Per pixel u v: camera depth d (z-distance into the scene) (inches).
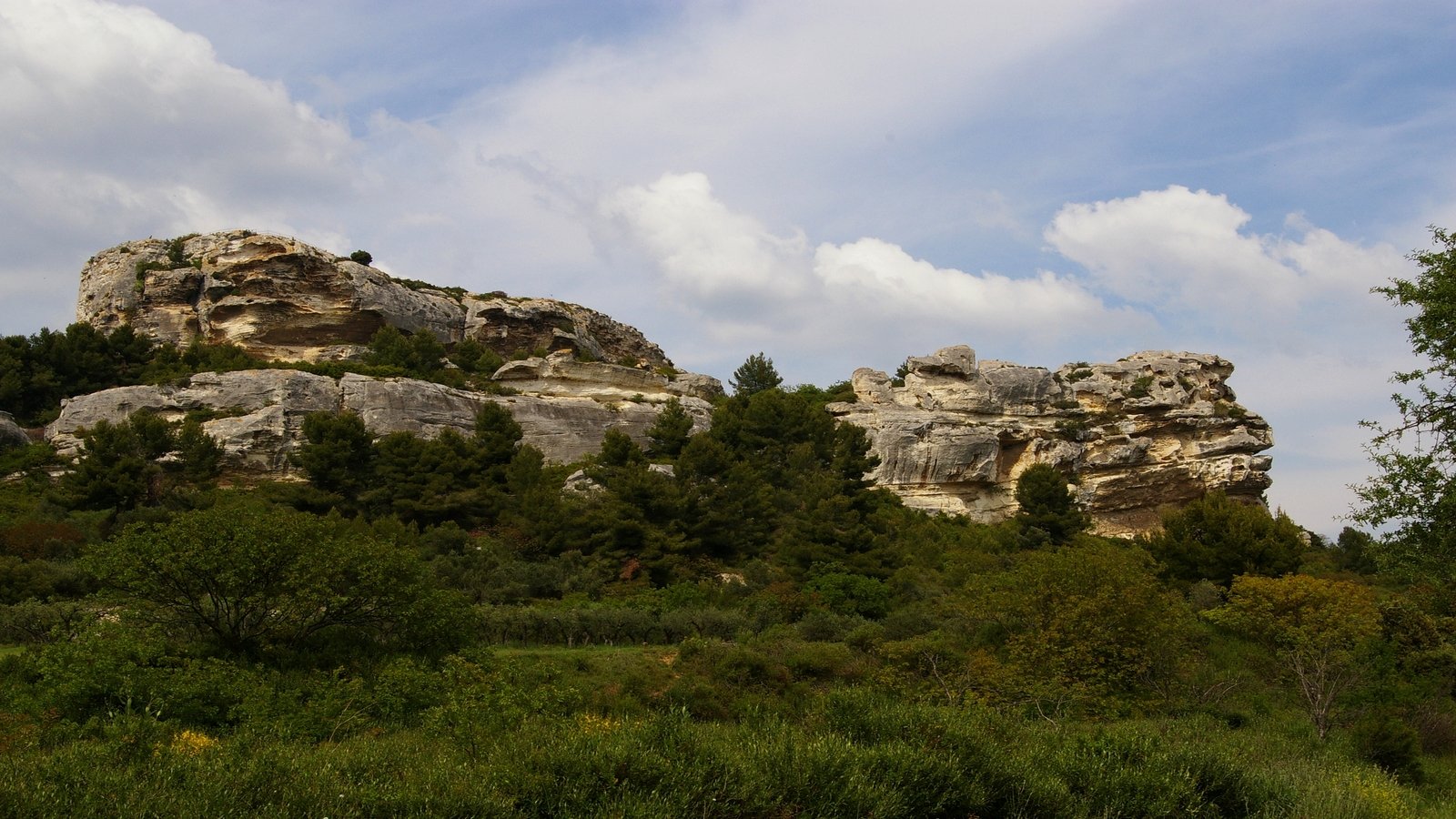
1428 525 764.6
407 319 3415.4
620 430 2903.5
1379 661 1314.0
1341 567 2775.6
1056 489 2687.0
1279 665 1369.3
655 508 2039.9
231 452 2380.7
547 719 749.9
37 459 2389.3
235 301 3191.4
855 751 618.8
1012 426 3319.4
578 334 3924.7
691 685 1160.8
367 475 2202.3
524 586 1721.2
